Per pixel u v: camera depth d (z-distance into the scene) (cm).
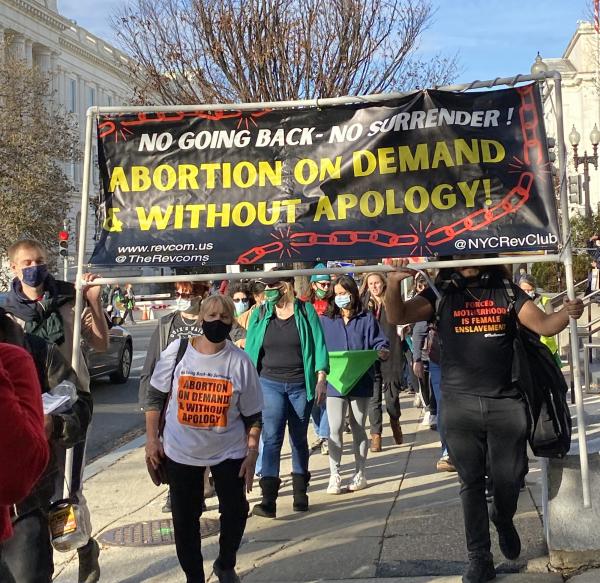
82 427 440
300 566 549
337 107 562
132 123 576
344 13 1648
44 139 3831
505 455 491
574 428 897
